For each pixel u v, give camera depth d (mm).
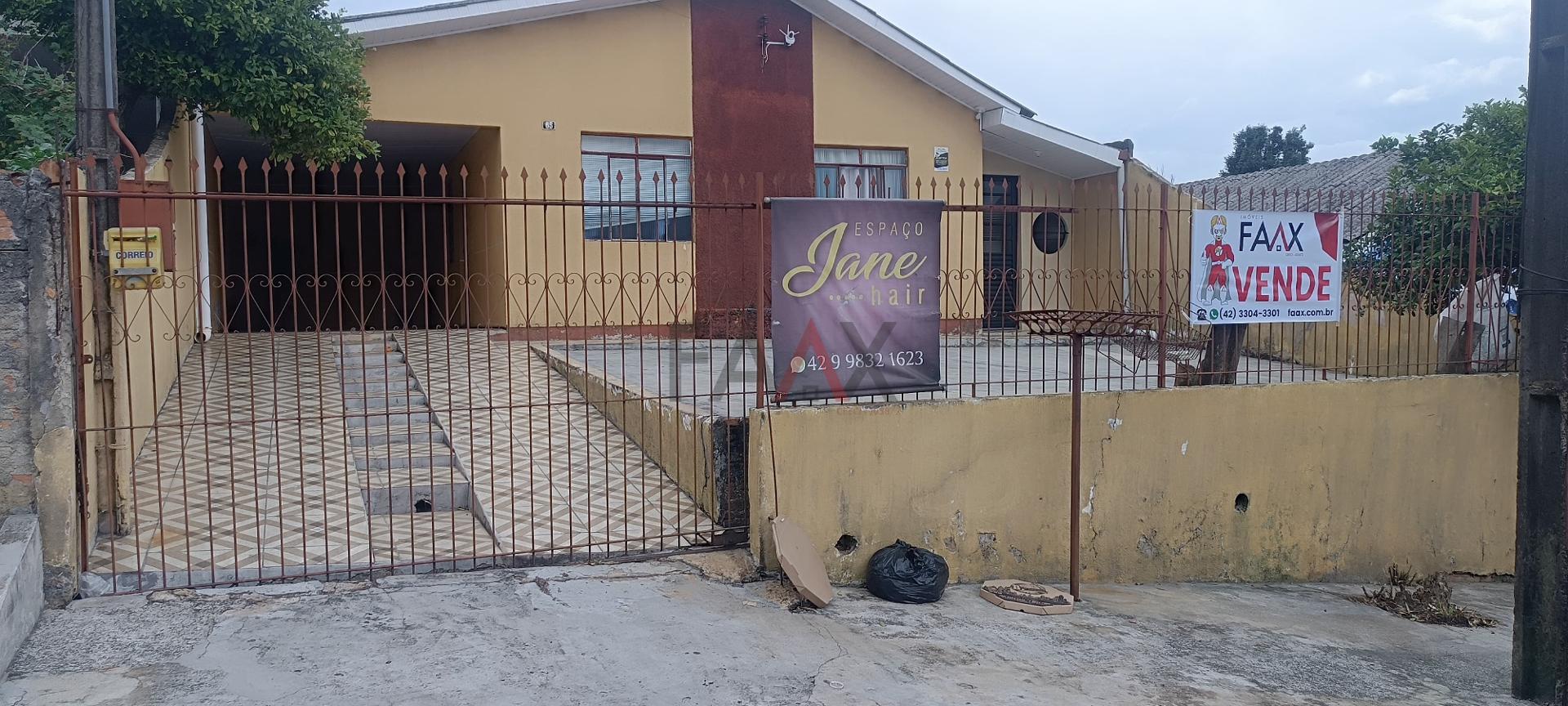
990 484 6434
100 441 5109
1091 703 4492
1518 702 5254
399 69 10938
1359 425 7652
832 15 12891
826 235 5934
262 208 14070
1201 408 7078
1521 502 5262
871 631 5180
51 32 7312
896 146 13586
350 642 4344
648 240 11891
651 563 5652
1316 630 6289
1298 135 35969
